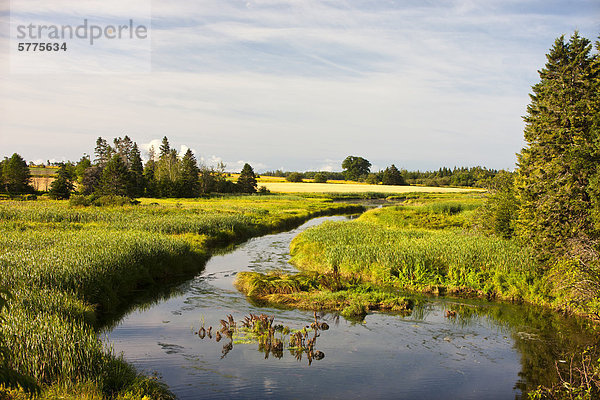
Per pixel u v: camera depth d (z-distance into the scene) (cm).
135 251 2023
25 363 871
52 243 2164
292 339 1236
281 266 2384
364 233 2911
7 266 1537
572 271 1528
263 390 951
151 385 938
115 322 1410
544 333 1348
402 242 2403
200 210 4888
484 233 2912
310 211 6138
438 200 7838
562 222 1988
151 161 12756
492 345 1247
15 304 1162
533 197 2264
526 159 2648
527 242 2203
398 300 1633
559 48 2322
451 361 1134
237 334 1302
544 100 2467
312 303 1627
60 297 1302
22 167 8712
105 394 864
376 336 1314
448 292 1806
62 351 937
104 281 1598
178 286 1911
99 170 8569
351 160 19025
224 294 1788
